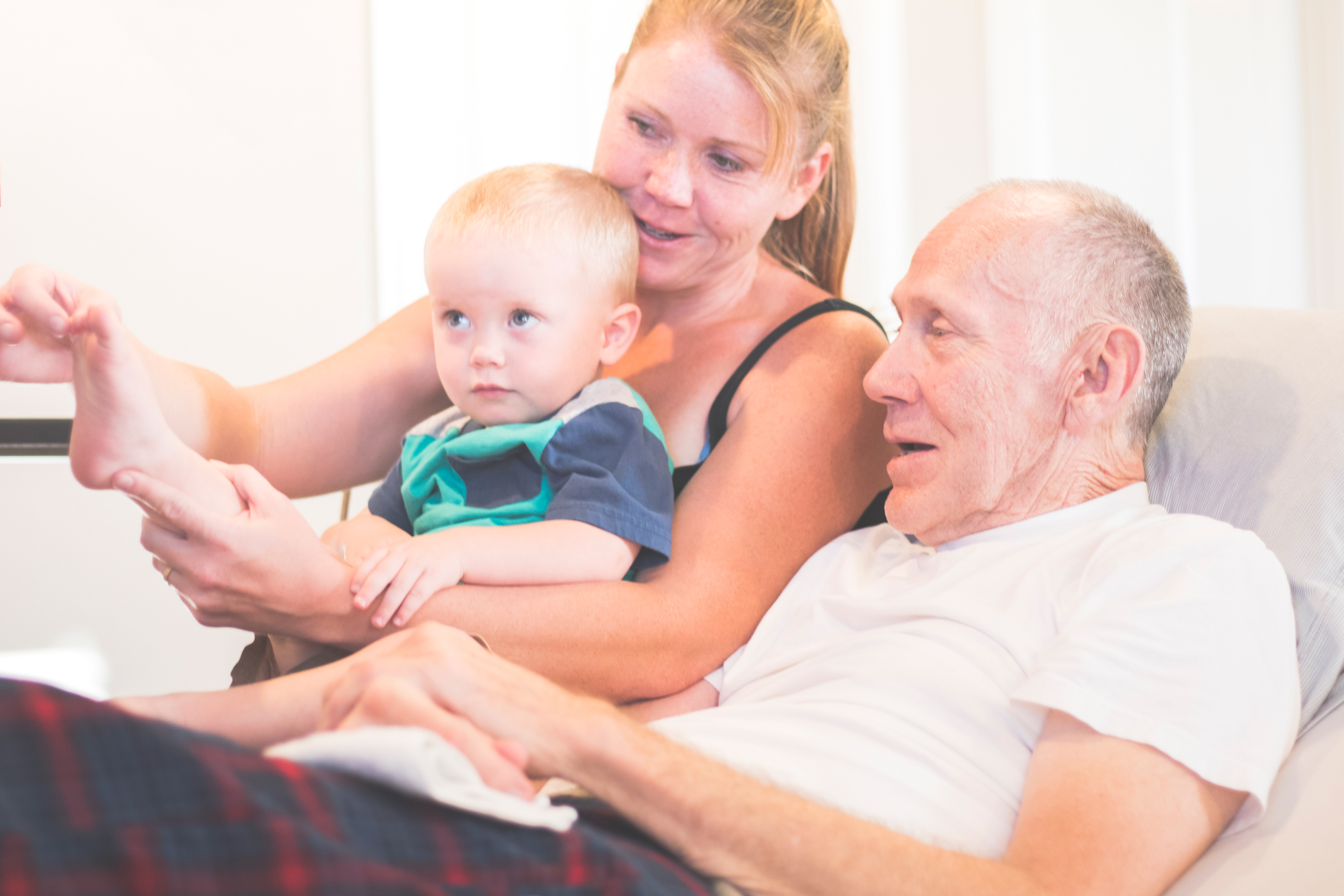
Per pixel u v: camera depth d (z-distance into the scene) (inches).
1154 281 42.1
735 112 47.8
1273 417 45.2
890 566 44.9
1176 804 31.6
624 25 114.0
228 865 20.3
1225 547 36.4
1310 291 111.0
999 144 116.3
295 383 53.9
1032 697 33.6
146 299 107.8
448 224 47.5
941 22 118.4
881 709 36.8
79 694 22.0
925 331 43.4
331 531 50.0
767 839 29.3
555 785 37.5
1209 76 113.1
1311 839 32.4
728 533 45.3
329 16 109.8
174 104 107.3
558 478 46.4
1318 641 39.2
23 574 103.5
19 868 18.7
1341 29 108.0
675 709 43.8
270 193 109.5
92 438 36.8
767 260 57.0
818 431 47.8
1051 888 29.8
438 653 31.3
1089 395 41.1
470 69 112.0
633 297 50.4
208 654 107.2
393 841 23.5
